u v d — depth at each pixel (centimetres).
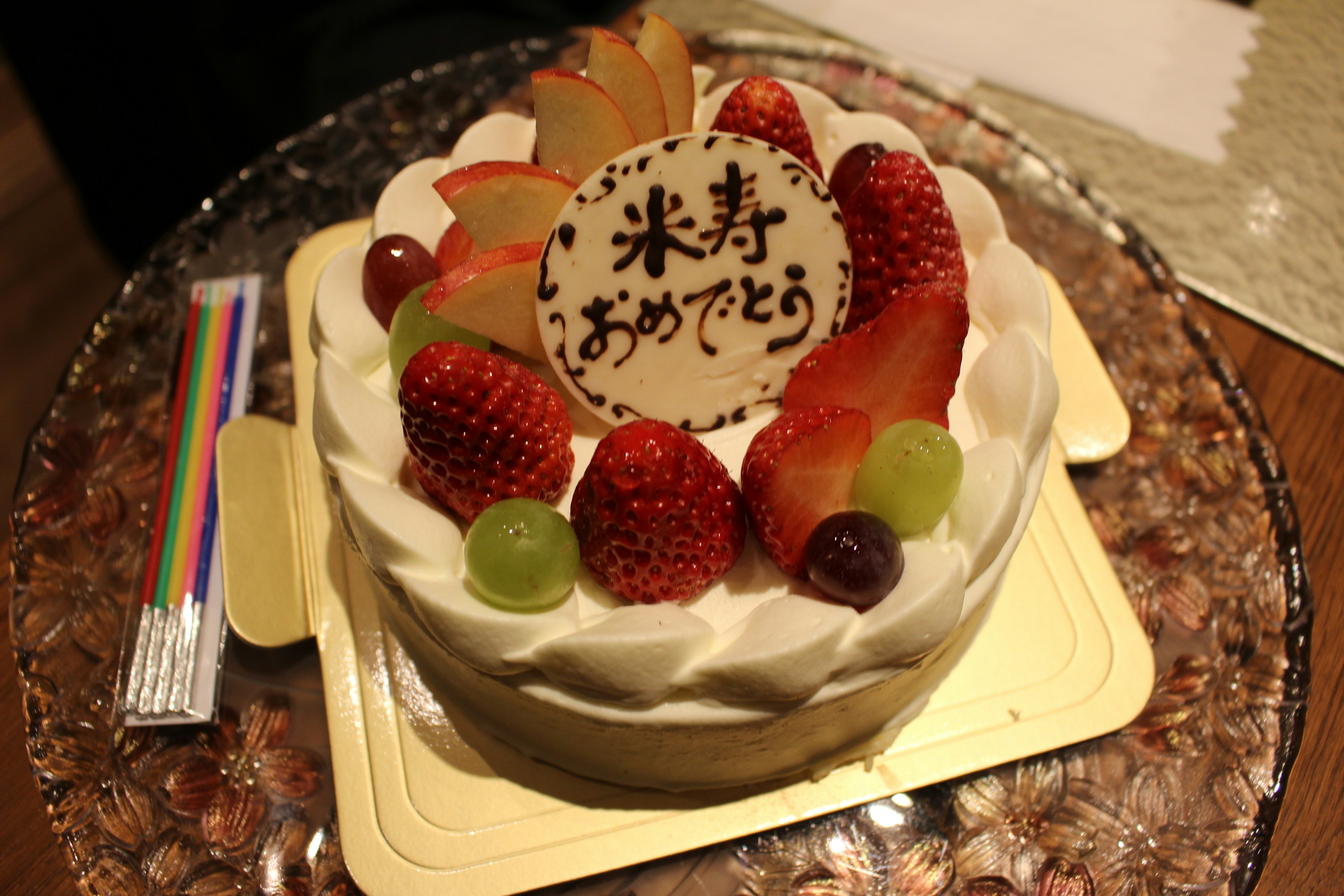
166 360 36
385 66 48
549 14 50
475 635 26
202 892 28
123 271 55
